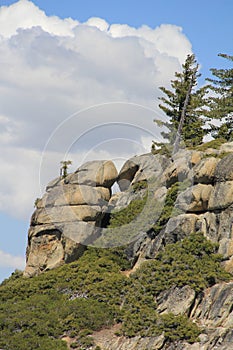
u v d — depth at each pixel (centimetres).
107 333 8631
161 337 8350
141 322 8612
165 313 8744
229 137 12838
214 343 8250
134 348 8350
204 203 9738
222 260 9206
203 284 8844
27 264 10831
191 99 13325
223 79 13350
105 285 9469
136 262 10006
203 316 8594
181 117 12812
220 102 13088
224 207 9450
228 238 9275
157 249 9825
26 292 9838
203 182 9825
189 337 8325
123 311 8931
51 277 10088
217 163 9775
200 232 9600
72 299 9425
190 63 13462
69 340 8581
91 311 8925
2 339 8462
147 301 8969
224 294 8600
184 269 9188
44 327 8738
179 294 8819
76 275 9956
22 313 9000
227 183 9506
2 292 9925
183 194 9962
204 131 13250
